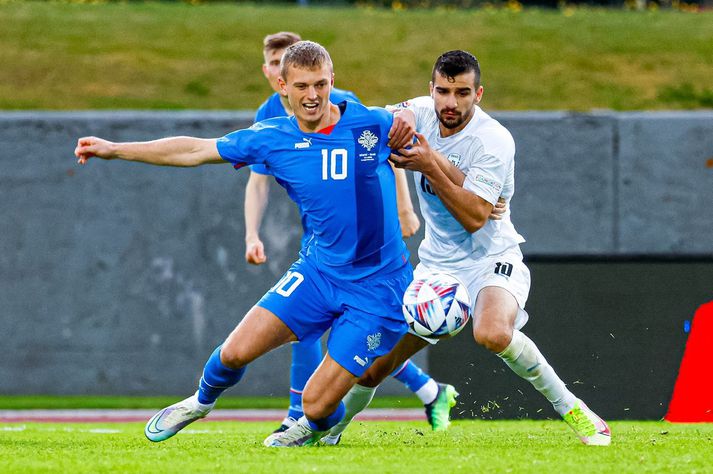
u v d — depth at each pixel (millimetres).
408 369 25297
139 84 55531
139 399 40250
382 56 59062
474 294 20594
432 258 21000
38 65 56719
